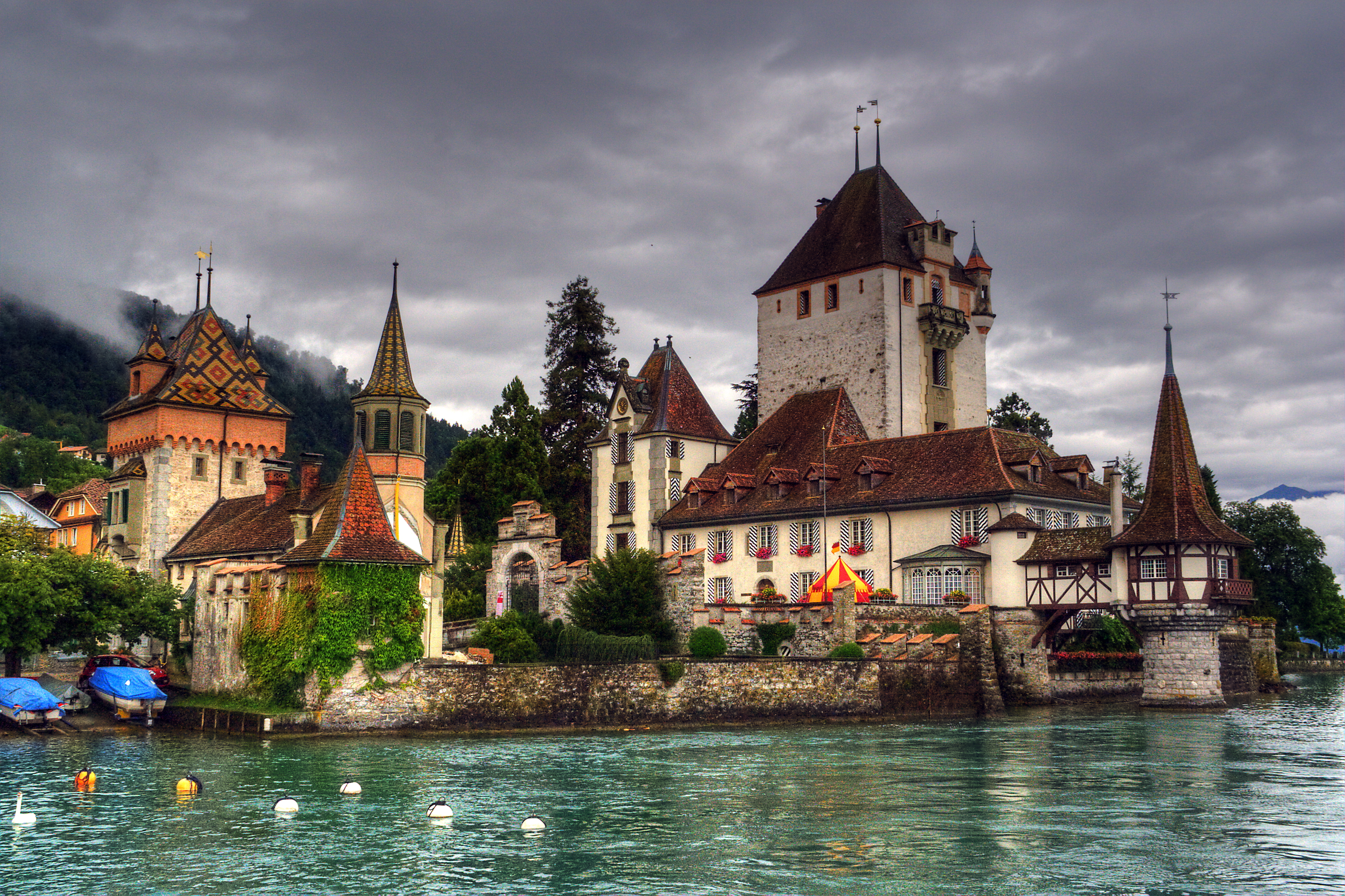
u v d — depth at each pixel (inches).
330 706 1990.7
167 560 3036.4
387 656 2014.0
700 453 3528.5
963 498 2748.5
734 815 1317.7
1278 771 1611.7
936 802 1392.7
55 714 2070.6
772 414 3644.2
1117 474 2571.4
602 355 4313.5
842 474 3088.1
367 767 1643.7
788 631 2549.2
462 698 2039.9
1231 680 3196.4
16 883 1055.6
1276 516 4655.5
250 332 3467.0
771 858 1133.1
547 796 1424.7
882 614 2491.4
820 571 3026.6
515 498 3946.9
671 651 2492.6
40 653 2330.2
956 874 1075.3
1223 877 1061.1
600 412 4252.0
